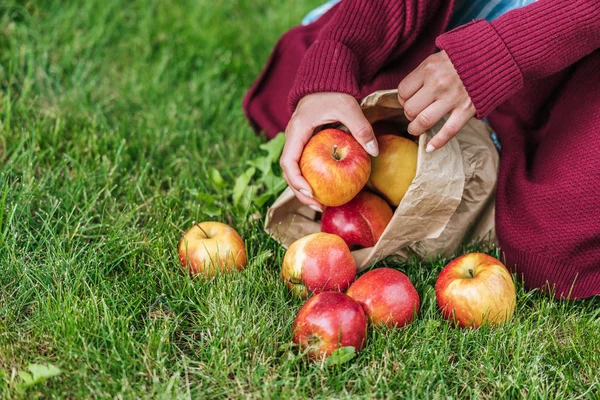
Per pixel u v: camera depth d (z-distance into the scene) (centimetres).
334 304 149
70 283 166
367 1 177
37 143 215
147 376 146
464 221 183
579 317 171
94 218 196
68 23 269
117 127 230
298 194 170
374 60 186
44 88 247
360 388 147
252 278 170
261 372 147
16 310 160
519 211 177
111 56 267
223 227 179
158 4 291
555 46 158
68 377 143
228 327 156
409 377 150
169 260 179
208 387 146
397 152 175
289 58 228
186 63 266
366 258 175
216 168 225
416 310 161
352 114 165
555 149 176
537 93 188
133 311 161
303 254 165
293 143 168
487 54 155
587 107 172
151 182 215
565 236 168
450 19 205
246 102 233
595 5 156
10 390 138
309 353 150
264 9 307
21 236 181
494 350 157
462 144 181
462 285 159
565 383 151
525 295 173
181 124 238
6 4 268
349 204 178
